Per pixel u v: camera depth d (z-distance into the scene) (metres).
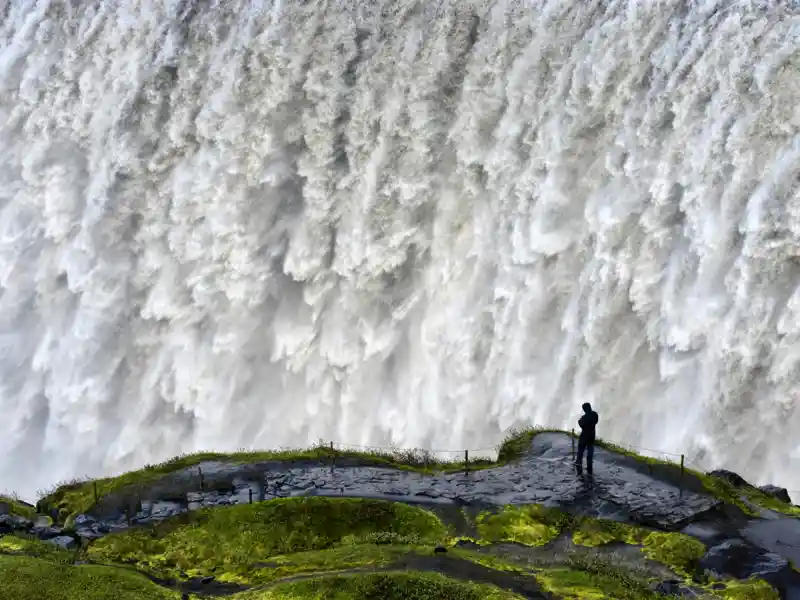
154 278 53.03
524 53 49.12
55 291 55.41
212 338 50.59
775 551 25.38
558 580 23.27
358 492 29.62
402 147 49.78
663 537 25.94
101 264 54.22
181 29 58.47
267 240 51.12
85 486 31.27
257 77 54.75
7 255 57.19
